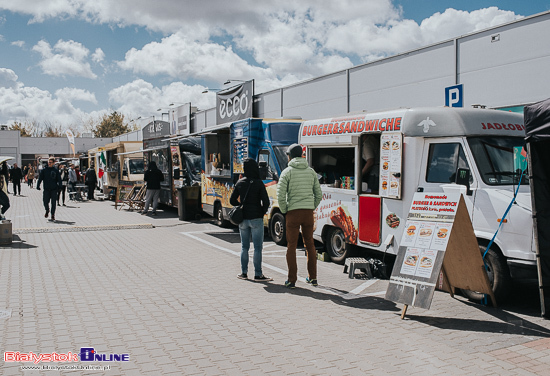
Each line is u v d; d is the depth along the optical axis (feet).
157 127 59.00
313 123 29.76
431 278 17.61
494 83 37.19
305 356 14.21
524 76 34.96
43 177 48.47
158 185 54.95
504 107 36.52
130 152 65.62
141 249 32.01
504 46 36.32
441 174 21.59
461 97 38.11
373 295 21.21
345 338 15.78
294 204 22.31
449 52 41.01
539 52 33.88
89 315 17.88
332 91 57.16
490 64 37.45
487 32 37.58
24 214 55.77
